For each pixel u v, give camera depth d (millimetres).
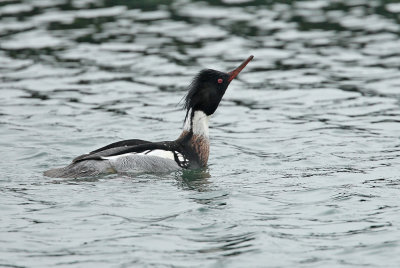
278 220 11961
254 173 14773
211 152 16391
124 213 12203
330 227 11648
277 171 14906
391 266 10211
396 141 16844
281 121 18625
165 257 10508
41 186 13562
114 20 26812
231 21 26609
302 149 16469
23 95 20297
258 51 23891
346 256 10547
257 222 11852
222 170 15031
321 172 14742
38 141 16844
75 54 23703
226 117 19094
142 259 10430
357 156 15836
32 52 23781
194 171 14922
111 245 10914
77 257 10500
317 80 21641
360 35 25234
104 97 20297
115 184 13766
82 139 17094
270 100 20281
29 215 12047
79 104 19703
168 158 14898
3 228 11492
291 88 21125
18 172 14633
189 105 15398
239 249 10781
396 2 28344
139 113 19141
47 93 20500
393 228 11516
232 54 23562
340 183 13945
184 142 15328
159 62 22969
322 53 23812
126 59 23266
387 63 22844
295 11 27688
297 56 23562
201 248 10828
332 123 18328
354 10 27656
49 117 18656
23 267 10188
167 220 11906
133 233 11359
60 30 25703
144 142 15305
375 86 21047
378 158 15641
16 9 27750
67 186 13578
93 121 18438
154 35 25297
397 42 24547
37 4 28344
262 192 13414
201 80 15383
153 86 21188
